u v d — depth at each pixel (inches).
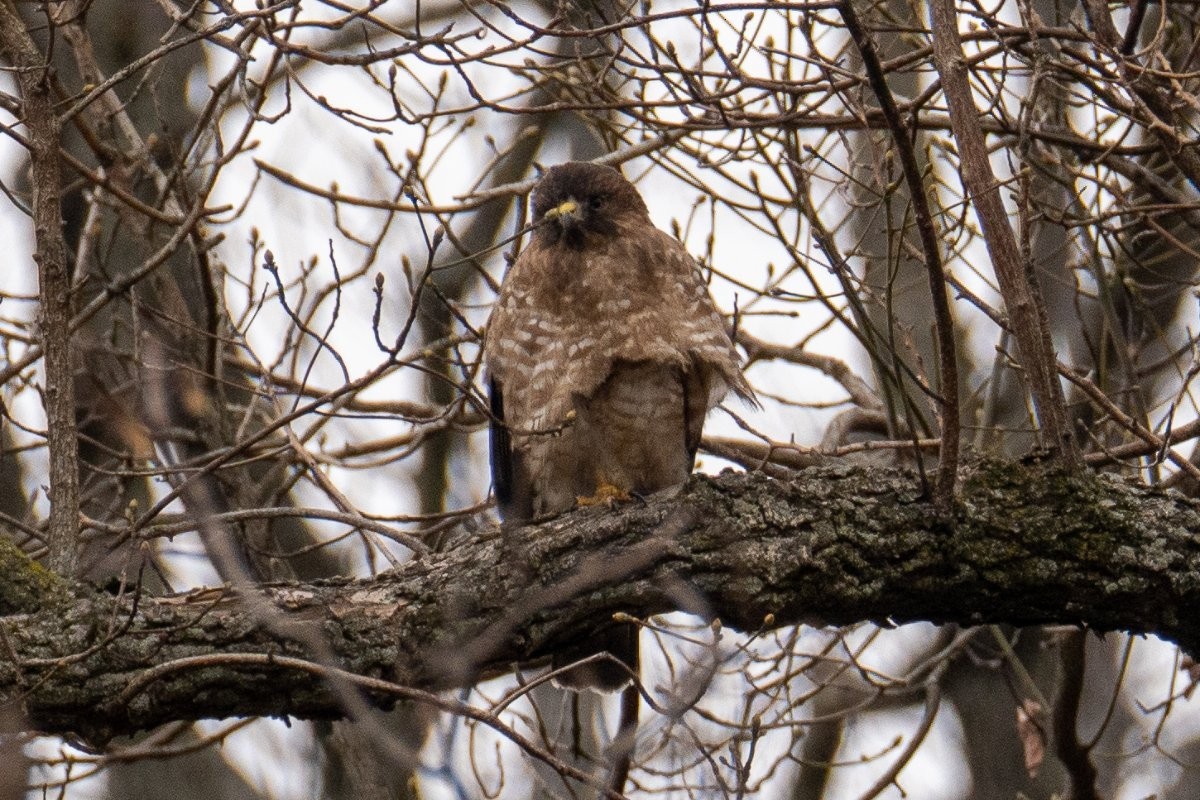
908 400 323.6
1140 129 453.4
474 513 427.2
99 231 455.5
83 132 438.3
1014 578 323.3
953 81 333.1
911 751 426.6
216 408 464.4
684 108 408.8
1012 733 549.0
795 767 568.7
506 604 315.9
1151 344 519.5
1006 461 331.6
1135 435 361.4
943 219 419.5
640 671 367.6
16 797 288.8
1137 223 419.2
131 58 557.3
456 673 294.0
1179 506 329.4
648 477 424.5
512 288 423.5
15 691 287.0
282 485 460.1
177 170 404.5
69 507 316.2
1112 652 574.9
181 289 522.6
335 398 319.9
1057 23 405.1
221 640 299.9
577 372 410.6
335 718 309.3
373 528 326.0
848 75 366.6
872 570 323.0
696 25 398.9
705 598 321.4
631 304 410.3
